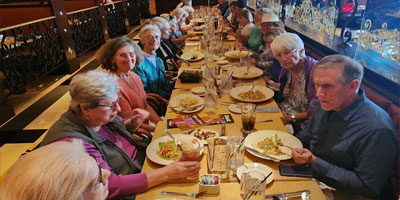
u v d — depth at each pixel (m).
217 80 2.36
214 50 3.23
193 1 10.97
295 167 1.25
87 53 6.77
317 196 1.08
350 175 1.24
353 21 2.39
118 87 1.39
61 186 0.63
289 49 1.99
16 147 2.97
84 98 1.24
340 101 1.26
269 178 1.16
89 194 0.71
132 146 1.75
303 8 3.15
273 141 1.42
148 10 12.27
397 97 1.51
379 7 1.64
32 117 3.61
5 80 3.73
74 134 1.23
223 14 7.11
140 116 1.84
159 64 2.90
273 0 4.46
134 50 2.17
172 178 1.19
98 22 6.95
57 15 4.86
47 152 0.68
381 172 1.19
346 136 1.29
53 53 4.81
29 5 4.87
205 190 1.10
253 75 2.49
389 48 1.59
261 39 3.41
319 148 1.48
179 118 1.73
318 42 2.73
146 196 1.12
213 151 1.31
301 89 2.11
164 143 1.44
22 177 0.62
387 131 1.18
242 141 1.30
